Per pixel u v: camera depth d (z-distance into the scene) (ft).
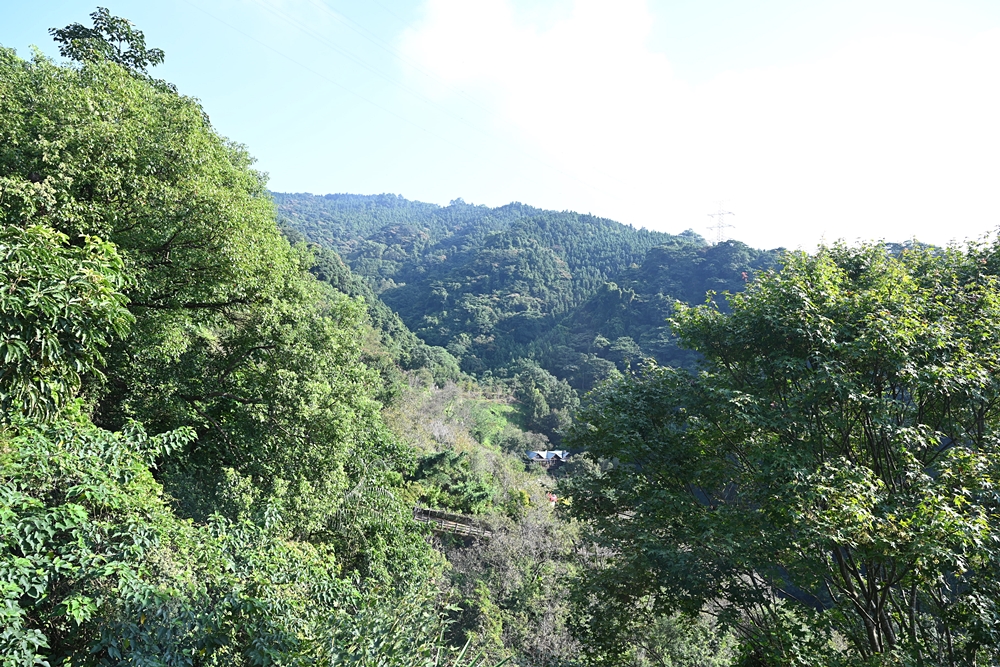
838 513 22.71
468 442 155.02
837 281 29.71
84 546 17.71
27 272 17.13
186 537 22.16
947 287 31.96
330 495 52.49
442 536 86.63
